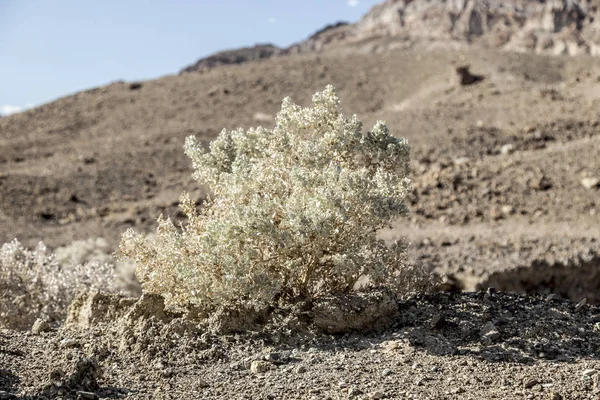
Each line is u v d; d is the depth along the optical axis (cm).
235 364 570
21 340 637
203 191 2834
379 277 650
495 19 19825
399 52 7100
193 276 618
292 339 624
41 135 5109
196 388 525
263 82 6106
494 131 3422
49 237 2388
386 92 5744
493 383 522
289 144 731
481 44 16138
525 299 753
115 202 2953
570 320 685
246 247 621
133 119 5362
